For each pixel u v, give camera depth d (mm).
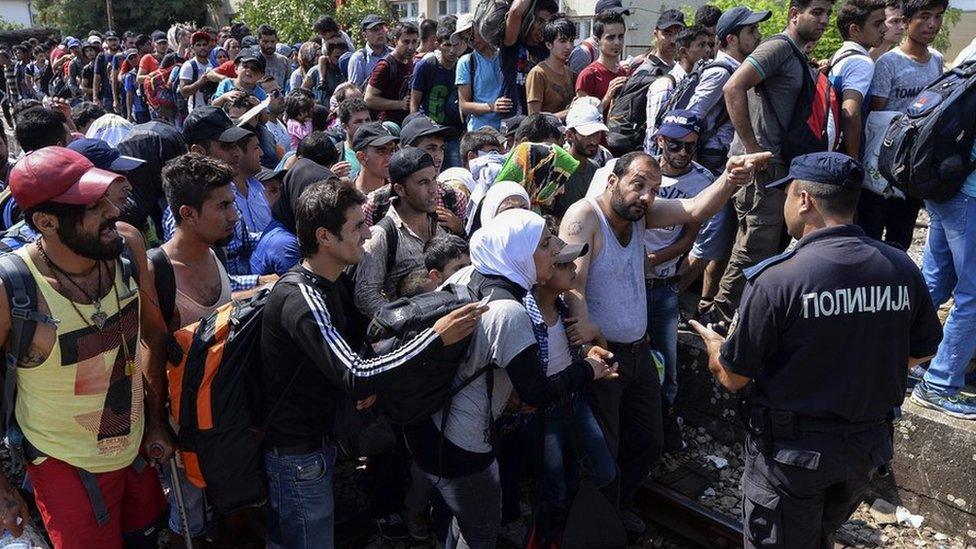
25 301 2461
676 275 4484
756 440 2746
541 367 2797
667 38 6047
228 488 2811
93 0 28812
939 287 4215
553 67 6117
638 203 3355
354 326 3551
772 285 2584
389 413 2814
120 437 2723
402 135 4648
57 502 2670
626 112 5801
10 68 18641
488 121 6285
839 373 2559
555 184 4176
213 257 3299
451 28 6684
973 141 3600
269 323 2652
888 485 4016
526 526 3908
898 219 5266
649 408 3756
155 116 11914
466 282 2973
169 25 29203
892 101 4766
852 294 2516
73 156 2465
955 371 3840
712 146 4988
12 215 3838
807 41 4234
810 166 2615
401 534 3809
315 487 2840
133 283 2740
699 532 3844
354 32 14266
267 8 15164
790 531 2746
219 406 2713
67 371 2580
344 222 2645
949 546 3752
